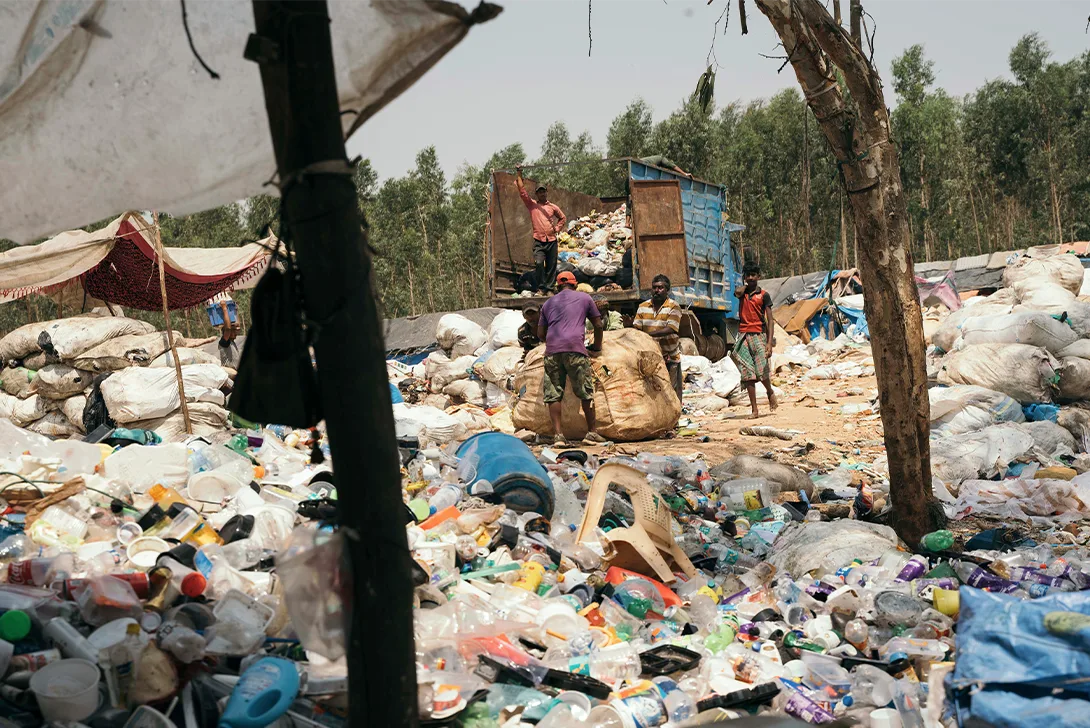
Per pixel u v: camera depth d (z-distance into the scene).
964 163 55.84
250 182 3.34
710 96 5.62
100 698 3.00
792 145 47.62
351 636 2.39
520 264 14.40
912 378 5.79
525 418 10.16
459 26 2.54
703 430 10.92
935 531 5.90
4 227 3.54
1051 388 10.52
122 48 3.05
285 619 3.57
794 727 2.44
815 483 8.05
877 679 3.80
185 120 3.19
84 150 3.31
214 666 3.30
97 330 10.11
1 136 3.31
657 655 4.04
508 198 14.26
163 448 5.32
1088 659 2.80
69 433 10.20
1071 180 54.56
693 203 14.52
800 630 4.39
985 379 10.54
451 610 3.95
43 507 4.45
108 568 3.91
